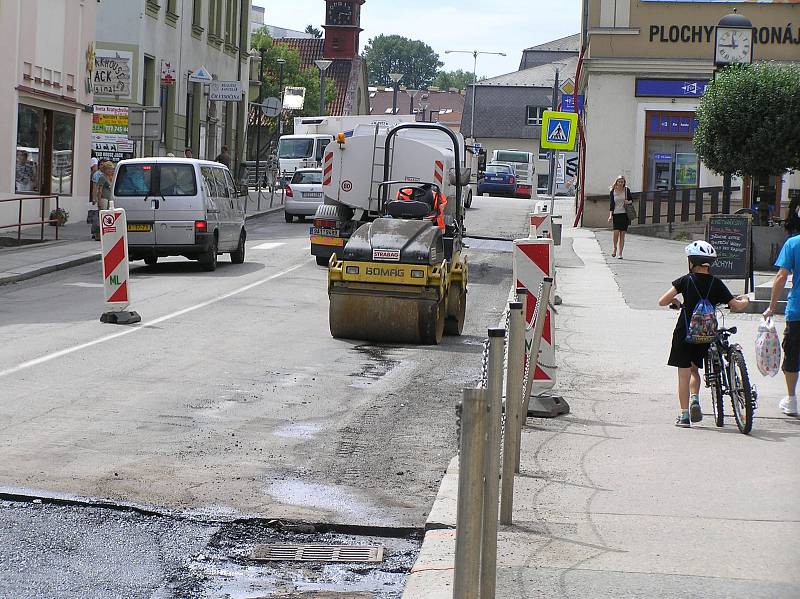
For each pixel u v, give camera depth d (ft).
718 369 44.16
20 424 41.22
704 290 44.11
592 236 150.41
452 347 65.26
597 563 26.91
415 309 64.59
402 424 44.04
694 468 36.96
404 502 33.22
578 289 93.20
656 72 158.81
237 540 29.50
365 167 101.14
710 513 31.45
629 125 160.25
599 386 52.75
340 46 411.34
